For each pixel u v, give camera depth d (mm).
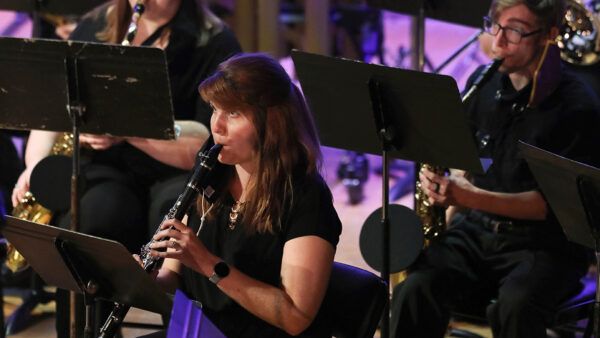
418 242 7953
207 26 8805
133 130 6973
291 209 5871
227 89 5750
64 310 8203
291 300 5750
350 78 6895
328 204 5930
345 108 7145
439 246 8383
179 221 5730
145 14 8656
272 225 5906
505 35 7852
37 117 7109
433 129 6852
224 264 5695
